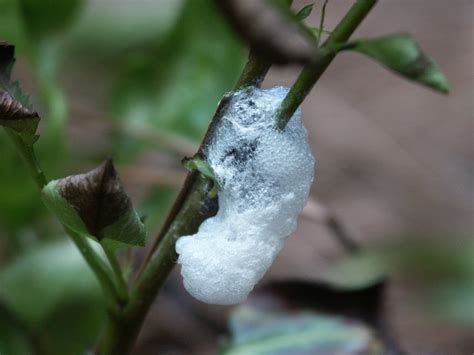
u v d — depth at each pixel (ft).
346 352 0.51
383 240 0.80
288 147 0.37
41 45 0.61
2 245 0.65
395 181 0.89
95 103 0.89
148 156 0.69
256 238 0.37
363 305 0.53
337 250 0.79
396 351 0.52
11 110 0.35
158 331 0.69
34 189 0.56
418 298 0.73
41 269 0.55
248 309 0.53
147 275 0.39
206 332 0.69
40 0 0.60
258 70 0.36
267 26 0.30
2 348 0.53
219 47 0.64
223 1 0.29
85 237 0.39
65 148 0.57
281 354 0.51
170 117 0.65
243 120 0.36
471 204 0.87
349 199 0.86
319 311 0.53
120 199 0.35
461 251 0.76
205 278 0.37
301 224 0.82
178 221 0.38
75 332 0.54
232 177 0.37
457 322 0.70
